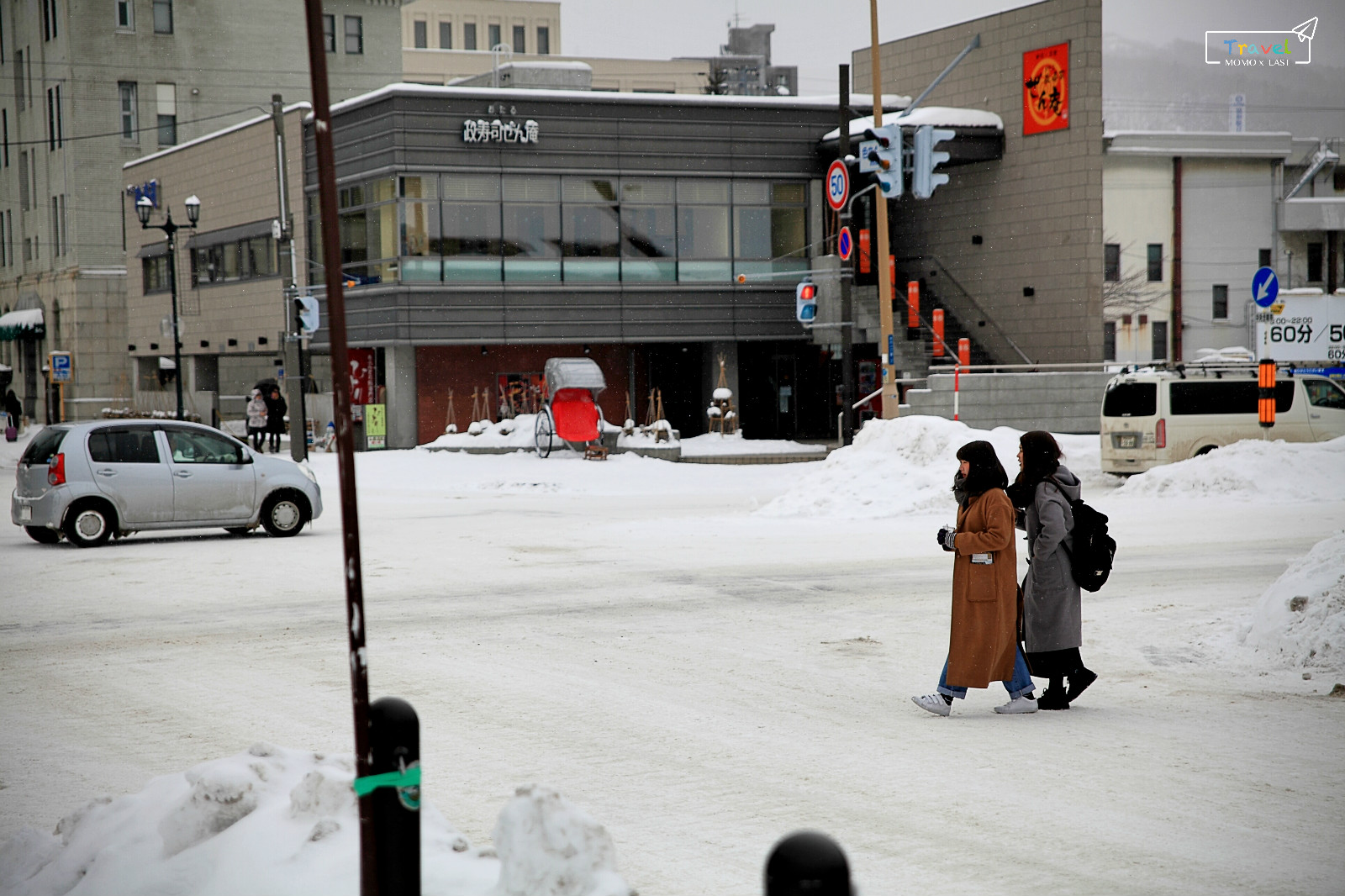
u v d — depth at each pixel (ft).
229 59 200.54
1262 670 29.12
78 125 190.70
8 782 20.98
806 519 62.59
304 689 27.84
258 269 142.41
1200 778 20.57
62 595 41.50
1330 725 24.11
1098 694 27.25
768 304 125.39
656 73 356.38
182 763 22.02
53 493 54.24
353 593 11.57
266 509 58.49
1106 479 80.02
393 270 116.78
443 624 35.96
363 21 209.26
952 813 18.85
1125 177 129.08
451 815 18.81
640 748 22.84
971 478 25.57
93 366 192.65
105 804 16.52
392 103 114.21
